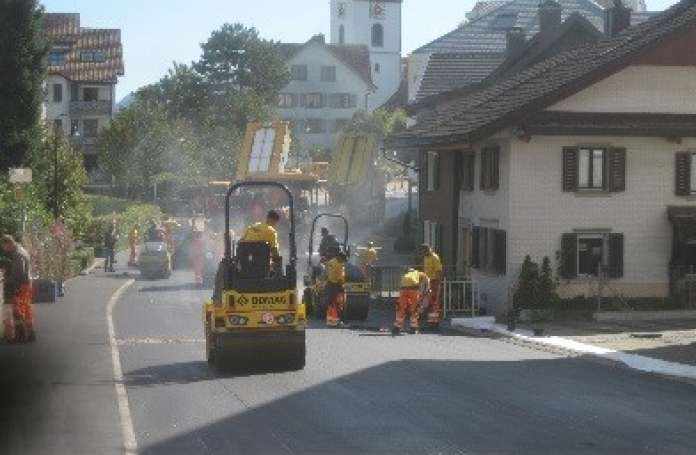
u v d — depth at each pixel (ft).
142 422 58.70
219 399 66.08
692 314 135.13
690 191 140.15
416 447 52.95
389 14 626.23
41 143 222.28
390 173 383.24
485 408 63.87
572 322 129.49
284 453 51.39
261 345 78.02
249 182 79.00
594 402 66.95
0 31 222.48
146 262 183.11
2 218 149.18
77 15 439.63
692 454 52.44
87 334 100.89
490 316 137.80
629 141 138.72
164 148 341.21
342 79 532.73
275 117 453.58
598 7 294.46
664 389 73.87
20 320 92.68
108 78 417.49
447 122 168.86
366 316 129.90
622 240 138.72
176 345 94.68
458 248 161.58
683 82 139.23
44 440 53.16
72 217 216.33
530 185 137.39
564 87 135.03
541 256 137.59
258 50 507.30
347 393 68.54
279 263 80.48
